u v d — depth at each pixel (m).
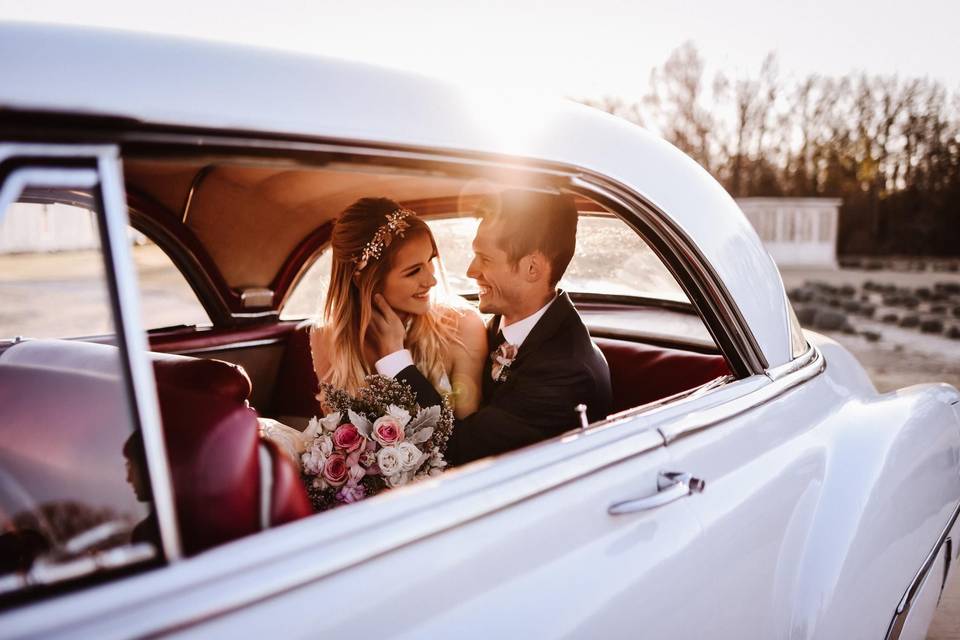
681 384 2.24
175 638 0.75
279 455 1.05
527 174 1.23
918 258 44.34
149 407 0.82
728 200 1.69
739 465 1.45
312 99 0.97
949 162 44.41
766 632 1.41
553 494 1.13
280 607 0.82
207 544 0.92
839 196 46.59
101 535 0.84
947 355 10.62
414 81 1.11
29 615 0.71
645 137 1.50
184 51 0.89
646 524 1.23
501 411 1.74
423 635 0.91
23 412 0.98
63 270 0.81
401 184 2.14
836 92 45.44
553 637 1.02
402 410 1.67
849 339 12.50
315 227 2.89
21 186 0.75
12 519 0.92
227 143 0.90
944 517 2.00
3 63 0.77
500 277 1.79
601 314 2.62
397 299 1.80
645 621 1.15
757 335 1.64
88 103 0.79
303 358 2.88
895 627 1.81
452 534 0.99
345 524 0.91
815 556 1.54
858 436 1.79
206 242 2.66
